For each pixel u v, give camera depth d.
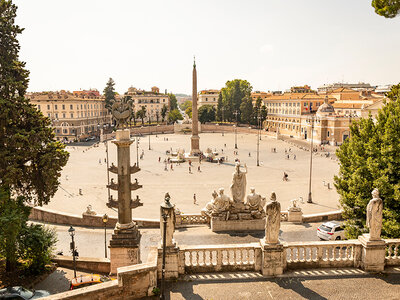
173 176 58.91
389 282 11.88
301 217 31.64
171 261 12.24
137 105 180.88
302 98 117.12
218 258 12.78
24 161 21.75
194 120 81.75
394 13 14.47
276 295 11.22
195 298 11.15
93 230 31.02
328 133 100.50
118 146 18.78
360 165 20.31
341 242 12.98
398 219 17.80
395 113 19.02
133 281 11.26
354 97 120.25
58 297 10.36
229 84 158.00
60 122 121.00
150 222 30.92
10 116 20.83
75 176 58.78
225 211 27.61
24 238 20.02
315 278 12.23
